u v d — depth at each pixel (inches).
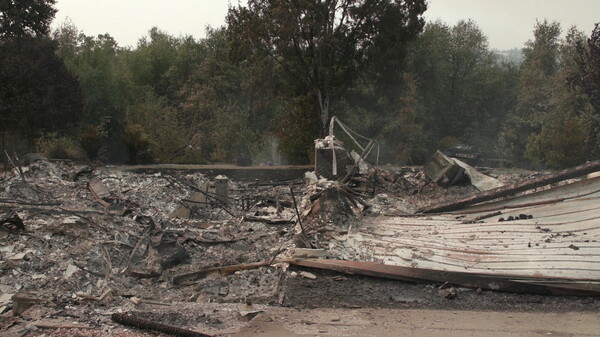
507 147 1758.1
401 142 1774.1
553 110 1450.5
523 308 343.6
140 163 1328.7
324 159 800.3
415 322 309.1
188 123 1974.7
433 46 2010.3
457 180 829.8
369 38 1349.7
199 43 2193.7
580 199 548.4
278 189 858.8
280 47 1267.2
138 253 412.5
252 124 1929.1
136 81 2102.6
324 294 364.5
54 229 425.1
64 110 1240.2
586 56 1157.1
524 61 2070.6
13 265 361.4
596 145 1242.6
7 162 864.3
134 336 278.5
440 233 517.7
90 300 333.4
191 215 634.8
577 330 293.1
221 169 1066.7
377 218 594.6
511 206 594.9
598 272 388.5
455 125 2095.2
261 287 373.1
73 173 756.6
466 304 352.5
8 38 1213.1
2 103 1111.0
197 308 327.9
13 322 293.7
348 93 1450.5
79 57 1774.1
